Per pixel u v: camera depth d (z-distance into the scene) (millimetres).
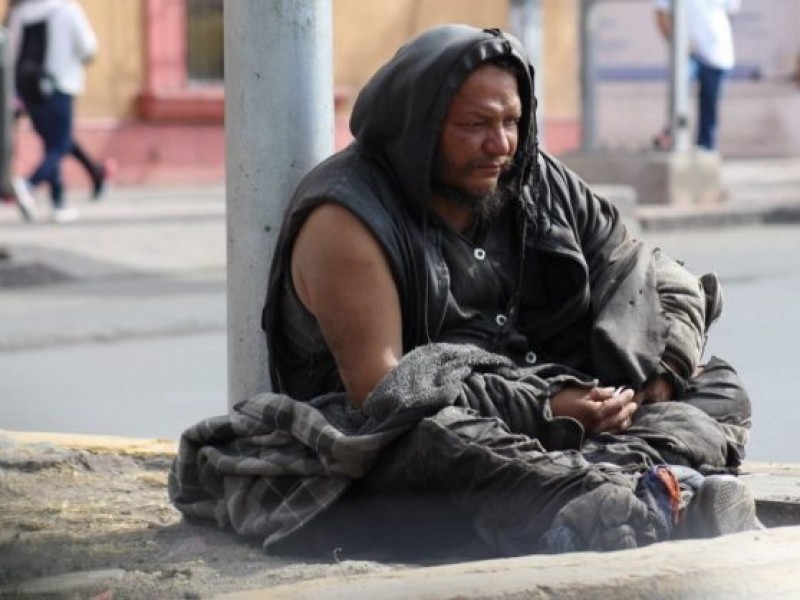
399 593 9086
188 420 20562
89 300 30797
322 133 13383
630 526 10391
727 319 27500
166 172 52000
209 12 52844
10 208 42969
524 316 12359
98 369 24469
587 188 12695
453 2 57938
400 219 11664
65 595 10492
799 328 26516
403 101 11602
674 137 43594
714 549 9930
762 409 20078
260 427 11703
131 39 51469
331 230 11453
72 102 40281
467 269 11969
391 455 11164
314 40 13312
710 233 40594
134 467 14555
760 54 63781
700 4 44344
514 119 11781
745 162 60938
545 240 12250
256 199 13258
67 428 19969
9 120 32125
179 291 31891
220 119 52875
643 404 12203
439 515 11195
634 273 12445
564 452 11008
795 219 42938
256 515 11602
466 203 11875
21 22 40062
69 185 49875
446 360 11328
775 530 10445
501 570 9531
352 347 11430
